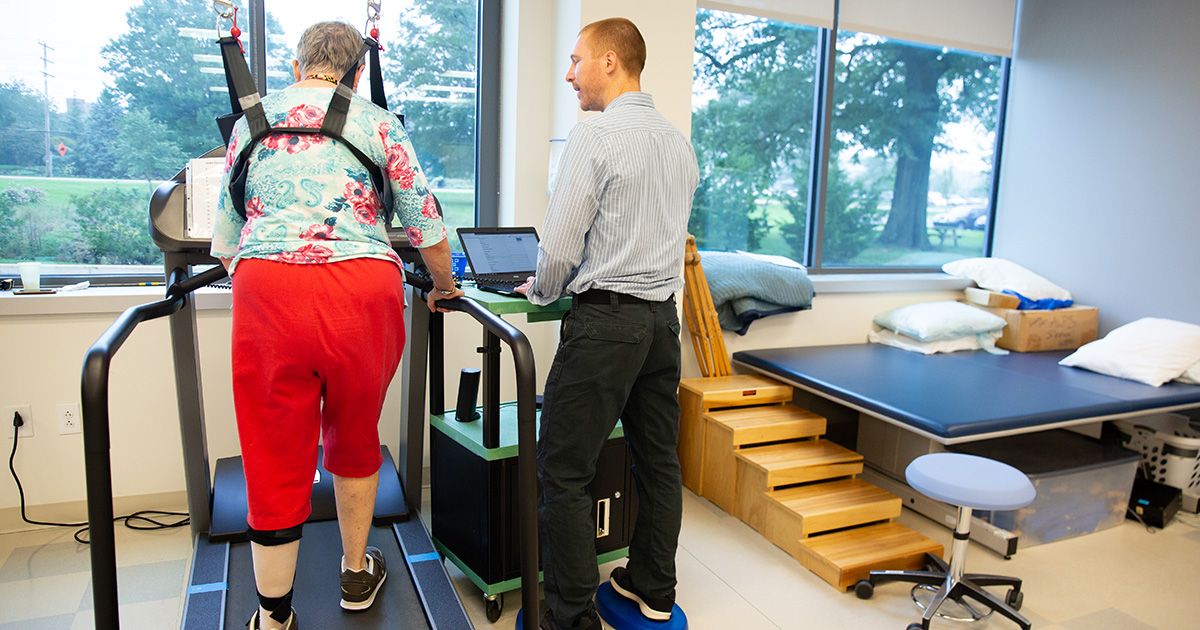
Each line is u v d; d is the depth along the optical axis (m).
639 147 1.77
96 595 1.20
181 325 2.12
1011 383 3.08
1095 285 4.05
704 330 3.26
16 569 2.29
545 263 1.79
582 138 1.75
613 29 1.86
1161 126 3.71
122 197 2.74
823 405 3.58
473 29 3.16
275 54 2.85
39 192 2.63
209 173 2.03
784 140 3.87
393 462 2.82
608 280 1.78
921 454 2.99
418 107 3.13
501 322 1.62
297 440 1.53
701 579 2.42
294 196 1.46
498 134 3.25
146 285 2.75
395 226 2.24
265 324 1.45
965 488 2.07
